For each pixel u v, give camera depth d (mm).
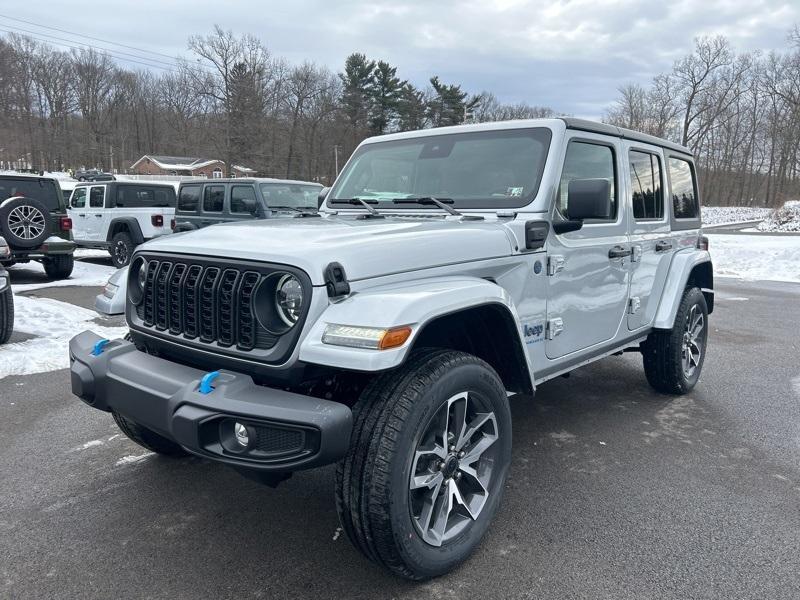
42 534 2982
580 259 3602
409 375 2439
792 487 3539
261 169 60406
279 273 2385
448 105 63188
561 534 3004
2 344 6355
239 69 58500
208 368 2693
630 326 4336
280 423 2178
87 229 14398
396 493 2320
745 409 4902
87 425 4395
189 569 2707
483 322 2928
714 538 2977
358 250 2477
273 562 2764
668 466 3811
